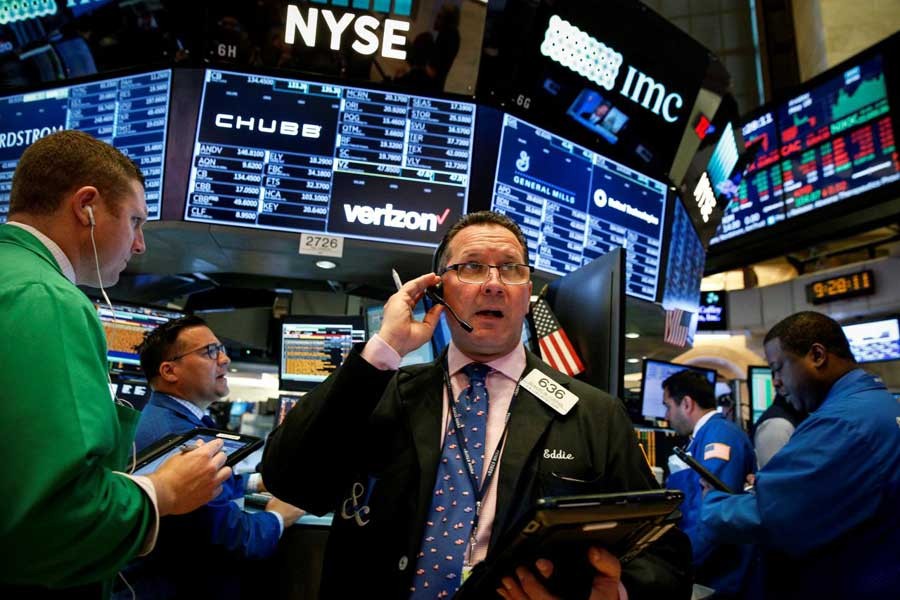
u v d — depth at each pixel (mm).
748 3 9289
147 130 2469
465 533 882
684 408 2730
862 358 5766
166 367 1740
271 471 975
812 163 6375
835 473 1300
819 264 8016
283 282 3207
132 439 1001
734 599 1971
